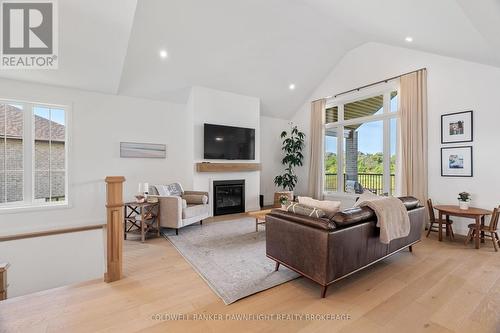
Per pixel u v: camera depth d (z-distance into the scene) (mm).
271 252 2529
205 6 3480
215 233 3852
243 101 5586
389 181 4684
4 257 3363
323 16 3924
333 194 5711
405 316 1767
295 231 2221
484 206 3484
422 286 2197
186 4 3398
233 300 1967
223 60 4523
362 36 4668
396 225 2430
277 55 4762
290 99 6168
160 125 5008
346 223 2084
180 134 5246
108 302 1935
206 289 2154
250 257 2869
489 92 3441
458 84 3715
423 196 4012
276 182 6332
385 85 4684
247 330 1624
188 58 4281
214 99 5180
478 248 3150
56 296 2014
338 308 1870
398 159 4504
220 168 5113
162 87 4711
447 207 3527
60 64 3410
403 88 4312
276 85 5574
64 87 4074
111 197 2301
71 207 4109
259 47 4453
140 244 3361
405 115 4273
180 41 3930
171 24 3627
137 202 3594
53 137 4086
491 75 3424
